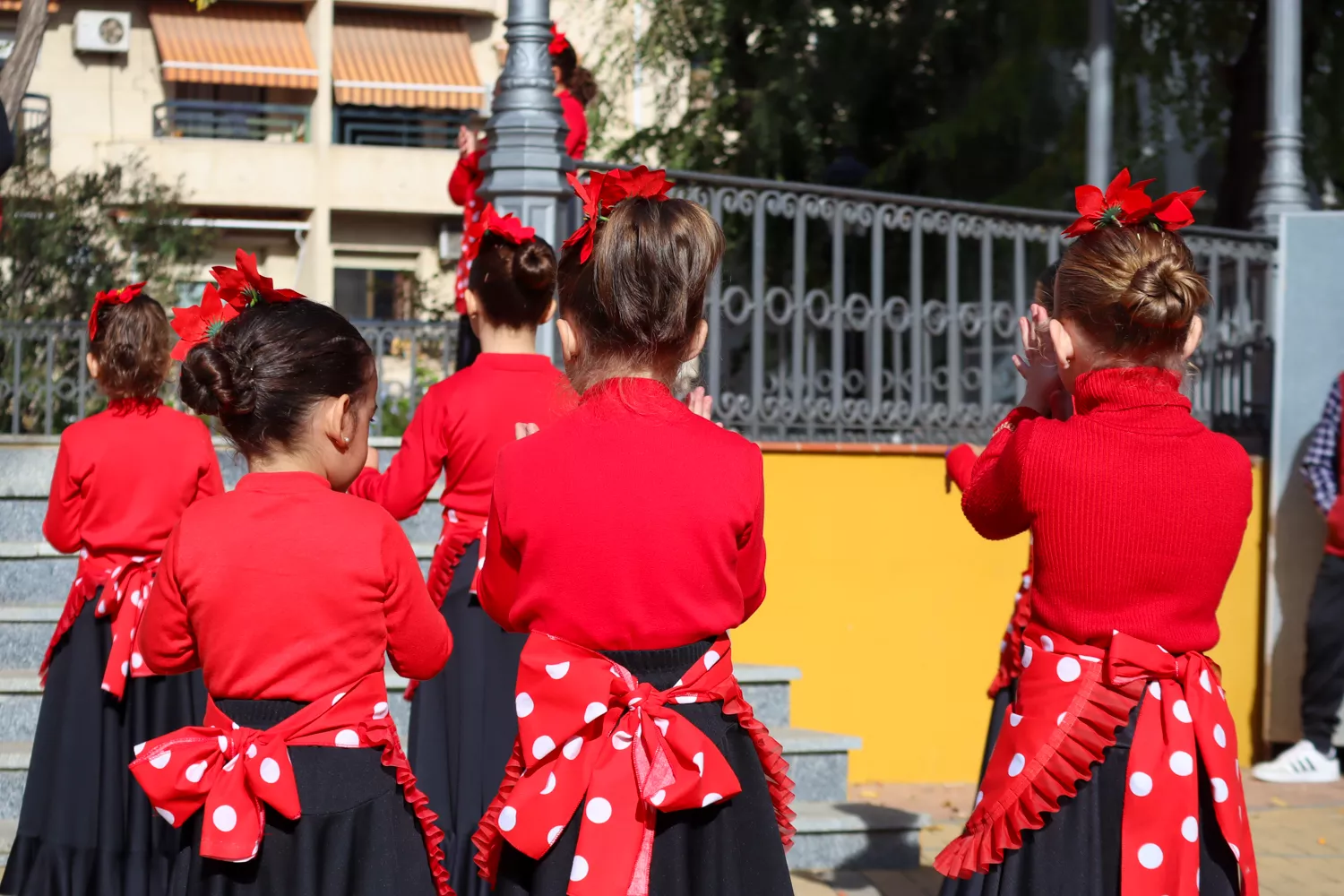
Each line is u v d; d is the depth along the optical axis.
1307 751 5.95
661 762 2.08
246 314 2.40
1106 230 2.50
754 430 5.55
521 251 3.51
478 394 3.43
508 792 2.20
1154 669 2.37
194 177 21.66
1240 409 6.51
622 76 12.14
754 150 11.31
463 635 3.44
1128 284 2.41
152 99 22.28
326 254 22.27
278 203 21.98
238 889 2.23
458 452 3.43
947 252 5.96
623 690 2.11
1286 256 6.11
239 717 2.27
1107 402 2.45
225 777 2.22
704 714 2.16
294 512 2.31
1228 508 2.41
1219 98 10.33
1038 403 2.68
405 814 2.36
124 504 3.61
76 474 3.58
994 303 6.07
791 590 5.54
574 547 2.12
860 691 5.63
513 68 5.18
